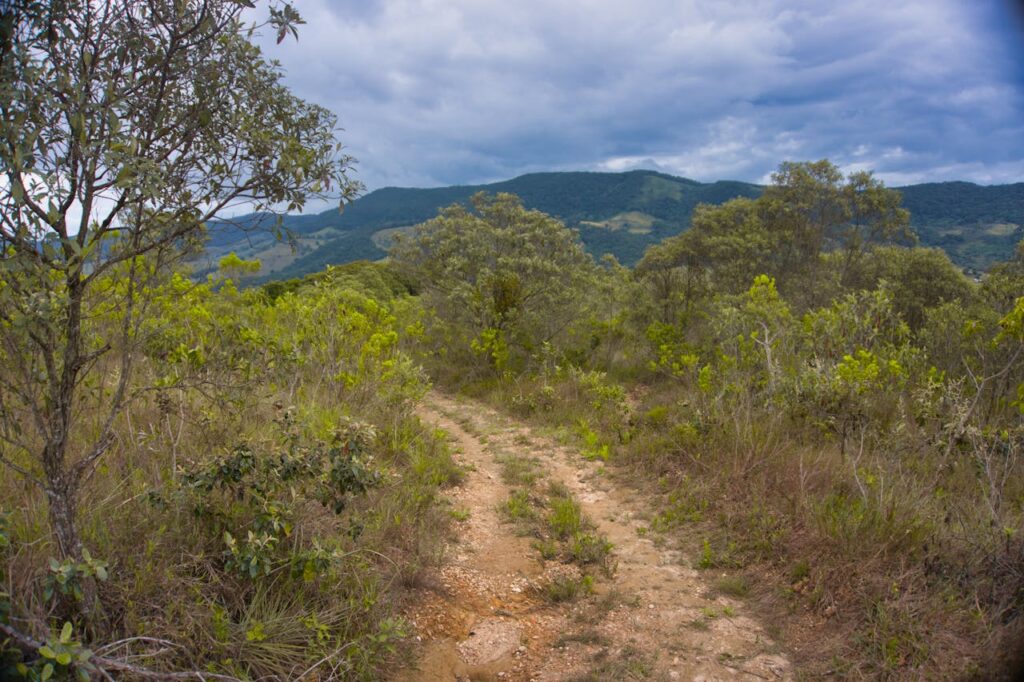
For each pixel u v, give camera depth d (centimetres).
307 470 374
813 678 333
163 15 250
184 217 264
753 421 677
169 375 471
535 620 406
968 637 335
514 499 586
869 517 437
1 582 252
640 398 1172
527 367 1359
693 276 1560
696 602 419
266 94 278
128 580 302
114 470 395
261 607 329
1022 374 748
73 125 217
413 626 375
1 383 258
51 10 226
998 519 396
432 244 1537
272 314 802
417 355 1403
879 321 861
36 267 218
